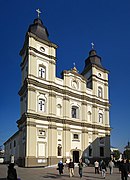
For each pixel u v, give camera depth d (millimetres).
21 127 45812
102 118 56406
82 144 49750
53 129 44625
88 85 57656
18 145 48656
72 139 48062
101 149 53594
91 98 54531
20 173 29562
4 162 67688
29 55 44406
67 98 48938
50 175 27484
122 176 19078
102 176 26516
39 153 41844
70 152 46875
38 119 43000
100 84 58375
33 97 43031
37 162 40938
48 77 46781
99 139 53688
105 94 58688
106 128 55906
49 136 43875
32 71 44062
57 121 46031
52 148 43656
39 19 50375
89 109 53781
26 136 41000
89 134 51781
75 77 52000
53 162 43094
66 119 47344
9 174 12539
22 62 49531
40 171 32719
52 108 45469
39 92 44406
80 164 26141
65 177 25750
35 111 42812
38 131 42500
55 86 46844
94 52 60938
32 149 40781
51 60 47844
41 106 44344
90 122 53125
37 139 42062
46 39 48438
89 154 50469
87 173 30625
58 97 47719
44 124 43719
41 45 47219
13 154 54969
